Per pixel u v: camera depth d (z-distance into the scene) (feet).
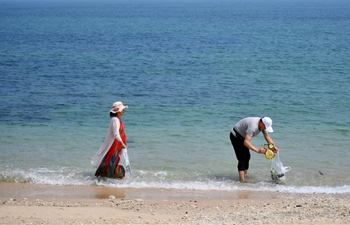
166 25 342.23
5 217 30.83
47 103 76.64
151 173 44.91
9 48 171.12
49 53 155.43
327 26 308.60
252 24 345.31
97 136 58.23
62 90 88.48
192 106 74.79
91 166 46.96
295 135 58.49
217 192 40.04
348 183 42.80
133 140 56.08
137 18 475.72
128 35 242.78
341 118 67.05
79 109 72.64
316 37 220.43
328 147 53.83
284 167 43.21
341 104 76.13
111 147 42.83
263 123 41.68
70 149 52.80
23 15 547.90
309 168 46.80
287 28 291.79
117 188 40.86
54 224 29.40
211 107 74.18
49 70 115.44
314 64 126.11
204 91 87.97
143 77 105.91
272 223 29.68
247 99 80.12
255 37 224.53
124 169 43.09
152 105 75.51
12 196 38.42
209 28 300.61
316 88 90.02
